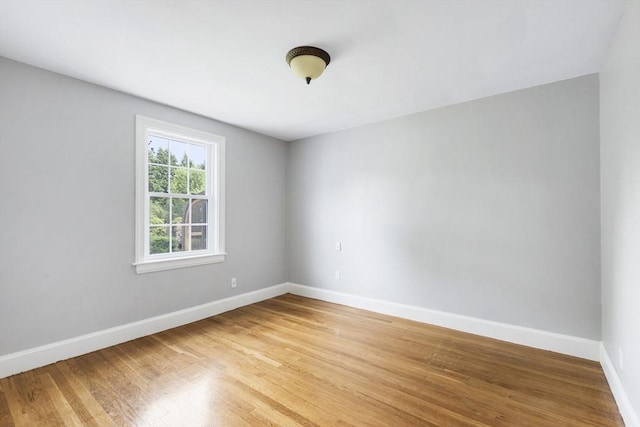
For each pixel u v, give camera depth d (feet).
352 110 10.55
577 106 7.96
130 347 8.50
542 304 8.44
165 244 10.21
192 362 7.64
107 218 8.62
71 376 6.93
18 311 7.11
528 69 7.59
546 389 6.45
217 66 7.44
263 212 13.57
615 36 5.93
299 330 9.82
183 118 10.51
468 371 7.20
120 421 5.45
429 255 10.46
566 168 8.11
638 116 4.71
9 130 7.02
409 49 6.68
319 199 13.57
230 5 5.25
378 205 11.71
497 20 5.66
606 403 5.97
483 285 9.38
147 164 9.65
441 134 10.21
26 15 5.49
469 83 8.40
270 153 13.93
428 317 10.41
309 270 13.96
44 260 7.50
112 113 8.74
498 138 9.13
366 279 12.06
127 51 6.76
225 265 11.91
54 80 7.69
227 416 5.60
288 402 6.03
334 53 6.84
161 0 5.11
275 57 7.02
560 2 5.16
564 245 8.13
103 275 8.52
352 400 6.10
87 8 5.31
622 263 5.72
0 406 5.85
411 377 6.96
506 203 9.00
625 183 5.48
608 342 6.91
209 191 11.57
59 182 7.75
